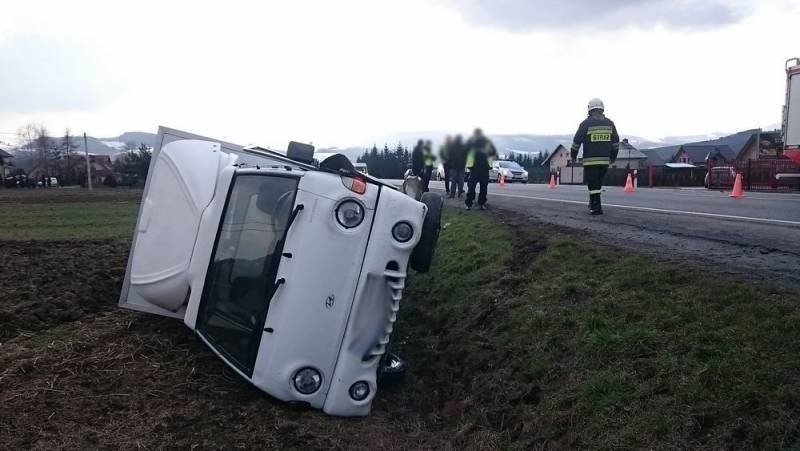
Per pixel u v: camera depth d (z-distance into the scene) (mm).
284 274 4598
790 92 16688
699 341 4164
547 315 5434
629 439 3625
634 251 6500
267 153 6598
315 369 4609
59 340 6098
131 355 5672
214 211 5172
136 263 6141
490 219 11109
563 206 12859
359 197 4652
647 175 35719
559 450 3881
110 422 4445
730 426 3381
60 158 76562
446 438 4582
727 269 5438
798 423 3229
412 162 13422
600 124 10125
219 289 5020
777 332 3982
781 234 7473
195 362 5574
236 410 4660
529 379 4785
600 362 4465
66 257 10344
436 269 8664
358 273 4633
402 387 5504
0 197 34906
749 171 21875
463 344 5844
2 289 7781
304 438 4348
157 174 6332
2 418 4398
